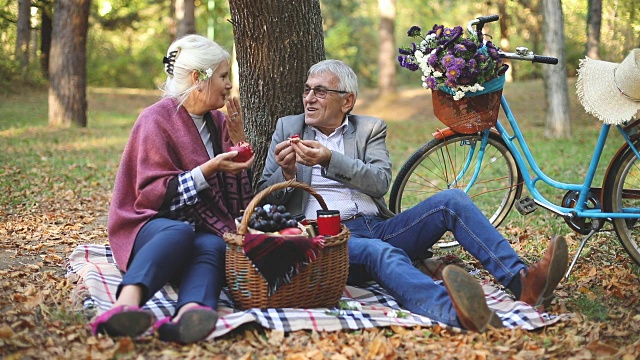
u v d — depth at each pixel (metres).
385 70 24.95
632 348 3.05
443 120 4.21
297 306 3.38
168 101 3.73
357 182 3.80
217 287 3.36
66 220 6.27
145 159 3.58
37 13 23.25
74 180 8.71
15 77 22.73
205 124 3.83
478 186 7.87
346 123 4.07
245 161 3.59
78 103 15.89
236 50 4.89
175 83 3.71
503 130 4.43
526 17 21.53
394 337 3.20
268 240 3.21
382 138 4.09
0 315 3.37
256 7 4.64
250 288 3.31
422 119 22.27
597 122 18.14
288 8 4.67
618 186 3.96
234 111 3.75
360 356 3.02
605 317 3.51
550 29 14.45
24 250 4.95
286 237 3.24
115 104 23.06
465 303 3.20
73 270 4.06
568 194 4.22
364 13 38.62
